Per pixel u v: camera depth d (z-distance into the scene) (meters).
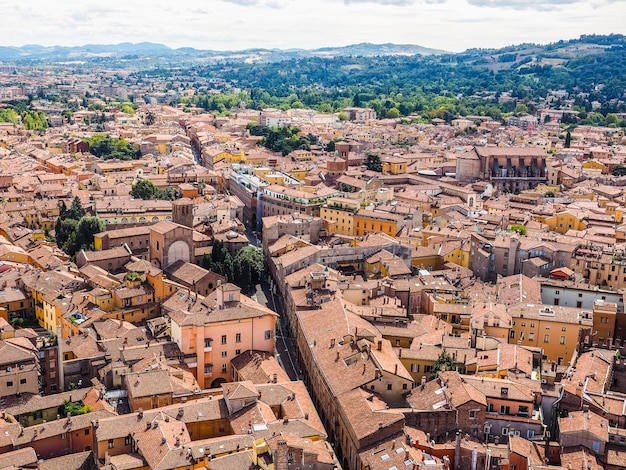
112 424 168.62
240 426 173.00
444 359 196.62
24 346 198.25
